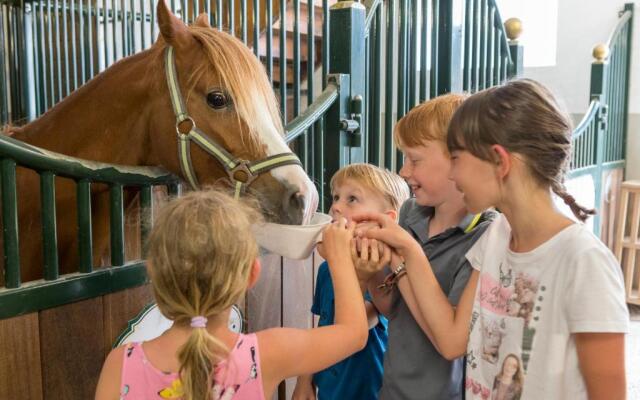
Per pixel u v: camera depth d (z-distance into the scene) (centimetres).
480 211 86
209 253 75
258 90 119
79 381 106
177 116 119
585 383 77
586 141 350
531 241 84
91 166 104
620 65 388
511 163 81
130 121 127
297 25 191
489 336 88
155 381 76
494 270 90
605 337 74
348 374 129
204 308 74
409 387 105
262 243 109
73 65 387
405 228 116
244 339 80
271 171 114
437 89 245
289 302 168
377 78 216
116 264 111
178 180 126
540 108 80
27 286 96
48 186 98
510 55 298
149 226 117
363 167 125
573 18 418
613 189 392
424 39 232
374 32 214
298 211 113
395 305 111
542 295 81
